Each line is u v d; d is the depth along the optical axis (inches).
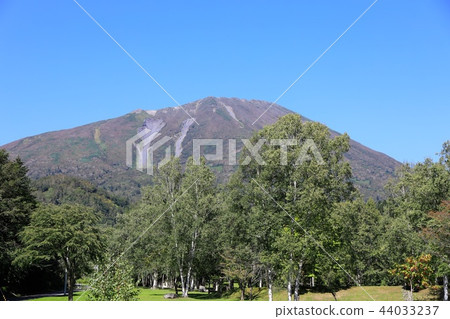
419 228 1742.1
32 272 2620.6
